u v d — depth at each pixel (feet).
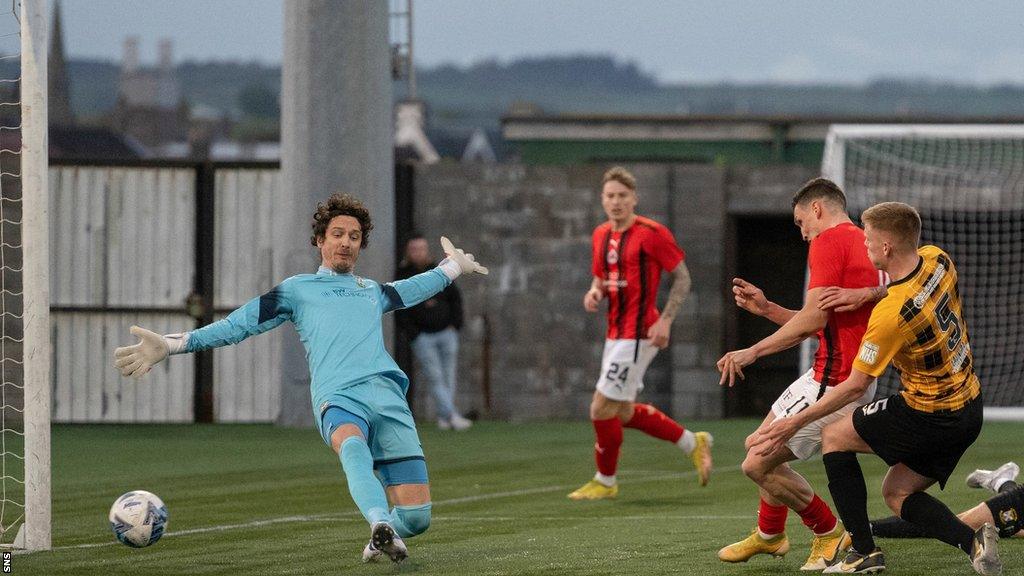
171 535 69.41
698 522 74.33
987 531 50.26
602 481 88.53
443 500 87.81
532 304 168.25
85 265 163.94
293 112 153.07
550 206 168.35
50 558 60.90
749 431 149.59
